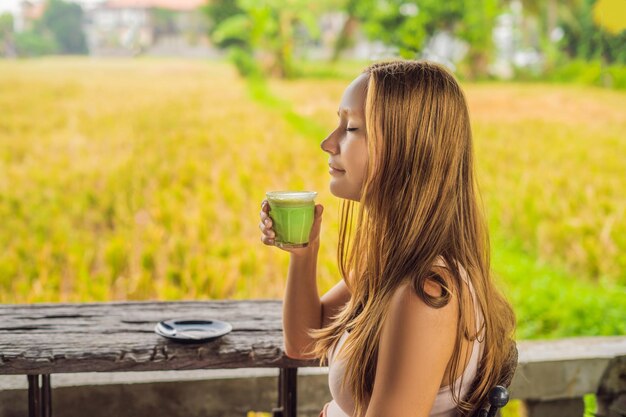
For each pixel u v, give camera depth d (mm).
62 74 32812
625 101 23188
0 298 5547
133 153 13938
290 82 32031
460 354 1304
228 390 2486
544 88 27047
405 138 1312
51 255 6738
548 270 6996
